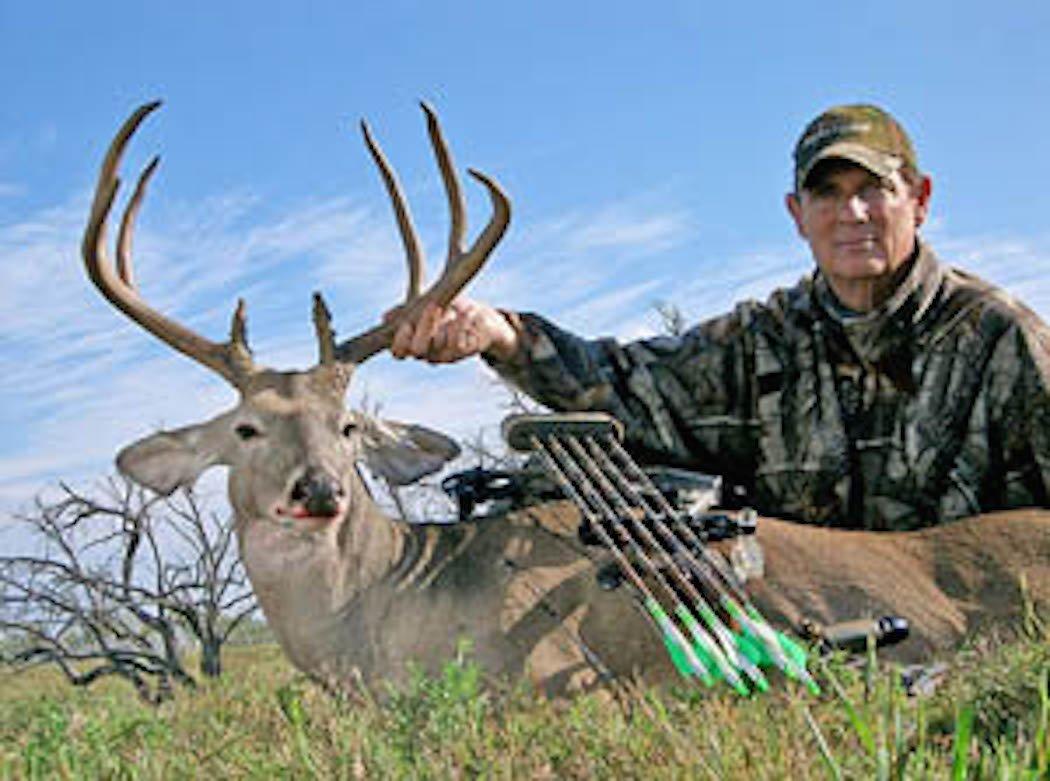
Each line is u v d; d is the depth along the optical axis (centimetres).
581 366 164
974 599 143
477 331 157
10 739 153
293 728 120
